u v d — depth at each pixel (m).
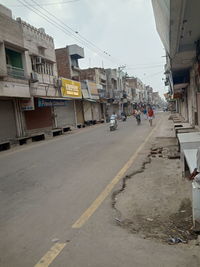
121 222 4.45
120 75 67.56
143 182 6.70
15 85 19.25
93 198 5.75
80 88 34.69
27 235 4.23
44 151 13.88
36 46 23.80
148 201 5.34
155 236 3.87
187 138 7.55
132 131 20.59
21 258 3.56
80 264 3.28
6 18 19.28
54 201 5.76
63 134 25.17
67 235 4.10
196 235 3.78
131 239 3.81
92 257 3.41
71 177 7.72
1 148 17.20
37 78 22.94
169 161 8.77
